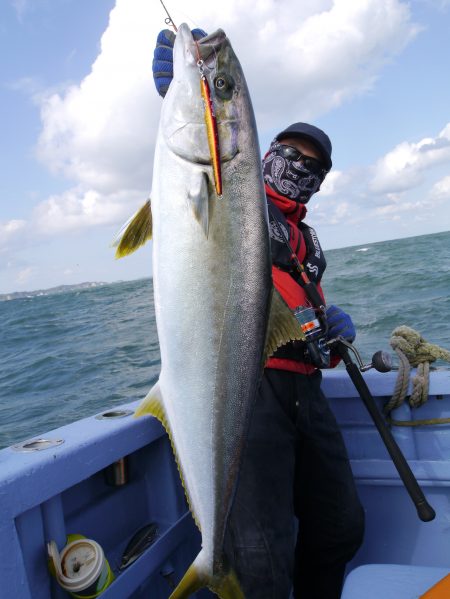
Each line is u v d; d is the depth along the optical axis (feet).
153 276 4.64
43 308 100.58
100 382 27.66
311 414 6.01
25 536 4.71
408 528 7.48
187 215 4.45
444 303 37.17
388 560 7.50
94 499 6.12
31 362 36.86
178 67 4.60
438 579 4.87
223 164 4.47
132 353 34.42
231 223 4.51
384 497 7.59
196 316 4.52
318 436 6.08
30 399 26.32
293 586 6.78
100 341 41.88
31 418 22.82
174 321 4.51
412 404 7.47
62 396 25.88
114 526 6.26
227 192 4.49
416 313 34.53
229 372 4.63
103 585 5.06
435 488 7.42
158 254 4.56
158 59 5.41
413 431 7.64
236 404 4.69
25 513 4.73
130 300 88.02
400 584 4.81
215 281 4.51
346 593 4.76
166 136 4.57
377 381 7.60
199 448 4.66
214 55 4.50
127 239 4.90
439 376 7.68
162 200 4.55
